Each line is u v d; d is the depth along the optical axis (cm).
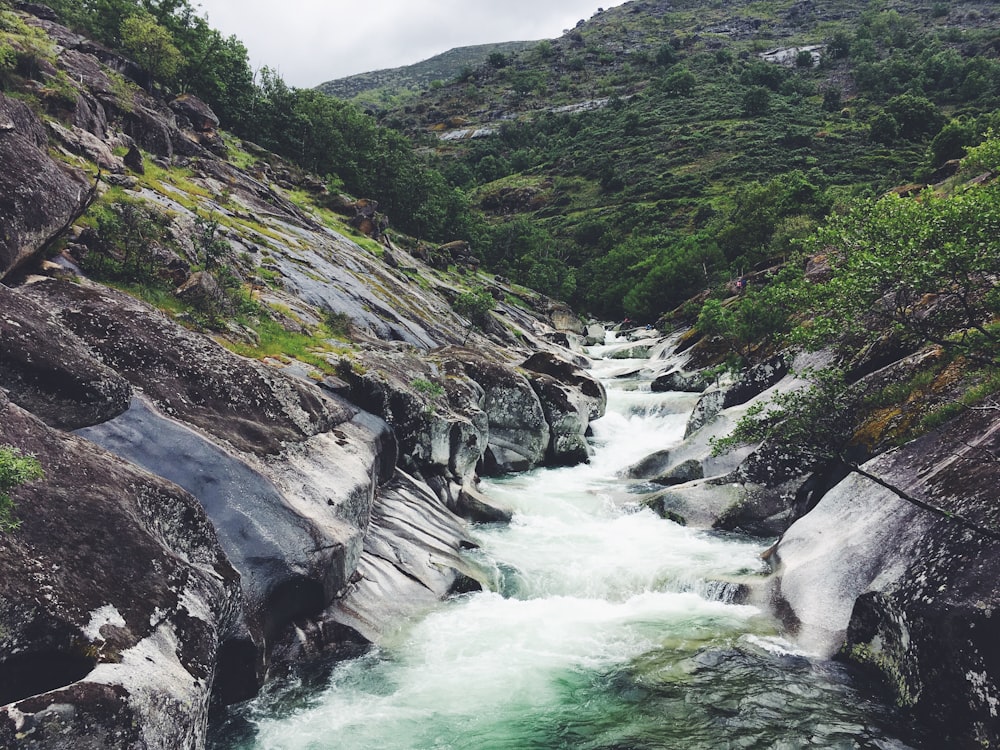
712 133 15512
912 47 18212
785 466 2191
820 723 1139
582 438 3241
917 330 1396
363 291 4141
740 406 2912
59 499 884
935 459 1510
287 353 2303
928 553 1245
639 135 16712
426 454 2294
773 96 17038
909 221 1268
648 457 2897
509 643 1456
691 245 8944
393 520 1869
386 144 9581
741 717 1165
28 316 1223
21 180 1588
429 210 9250
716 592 1689
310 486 1496
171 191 3838
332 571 1383
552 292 10525
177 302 2188
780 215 7819
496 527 2238
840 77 17975
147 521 1003
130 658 782
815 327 1420
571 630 1527
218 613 1018
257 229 4159
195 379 1555
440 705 1214
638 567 1861
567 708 1206
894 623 1202
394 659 1372
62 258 1934
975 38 17675
